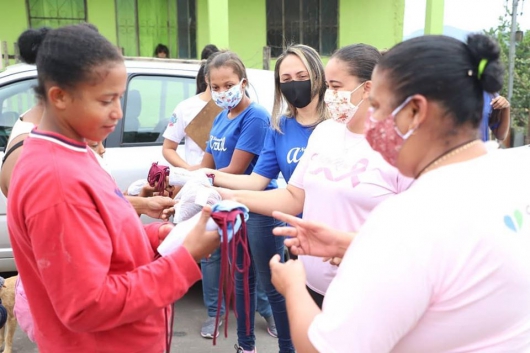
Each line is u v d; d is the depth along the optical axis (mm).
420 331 1015
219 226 1341
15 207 1208
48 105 1255
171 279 1289
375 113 1075
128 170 3432
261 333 3312
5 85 3410
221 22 7445
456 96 984
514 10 6906
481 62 990
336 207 1782
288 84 2312
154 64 3734
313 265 1920
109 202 1293
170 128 3416
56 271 1158
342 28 9711
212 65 2836
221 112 3105
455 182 992
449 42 1021
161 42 9250
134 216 1397
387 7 9758
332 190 1778
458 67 985
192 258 1322
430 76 982
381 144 1087
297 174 2039
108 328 1235
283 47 9641
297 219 1463
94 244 1185
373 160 1730
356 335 958
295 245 1465
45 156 1201
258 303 3230
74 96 1204
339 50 1890
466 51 1014
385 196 1719
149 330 1451
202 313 3584
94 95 1212
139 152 3521
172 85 3754
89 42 1193
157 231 1664
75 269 1152
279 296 2650
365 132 1125
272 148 2506
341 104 1809
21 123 1747
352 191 1737
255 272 2826
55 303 1185
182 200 1807
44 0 8617
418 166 1093
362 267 970
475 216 959
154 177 2211
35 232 1153
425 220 952
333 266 1864
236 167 2828
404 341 1034
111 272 1304
